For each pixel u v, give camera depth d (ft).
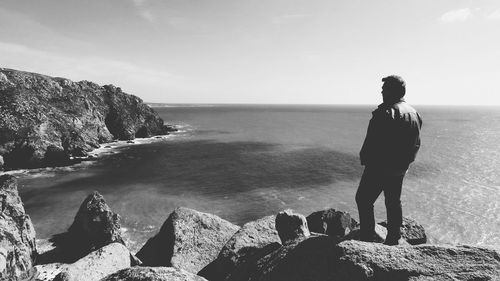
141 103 363.35
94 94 313.73
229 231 39.60
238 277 23.43
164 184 156.87
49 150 198.80
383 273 15.12
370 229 19.36
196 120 597.93
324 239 18.90
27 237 75.51
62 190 144.87
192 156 233.14
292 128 452.35
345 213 66.33
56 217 111.86
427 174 177.58
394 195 18.60
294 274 17.17
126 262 33.01
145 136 334.85
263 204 129.80
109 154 238.27
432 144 296.71
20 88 236.43
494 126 519.60
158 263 36.22
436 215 119.65
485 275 14.21
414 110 17.72
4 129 193.36
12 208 74.23
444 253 15.81
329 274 16.01
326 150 261.65
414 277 14.66
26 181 160.25
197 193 143.02
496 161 215.10
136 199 132.98
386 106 17.61
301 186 154.92
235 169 190.39
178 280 15.24
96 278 29.04
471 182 161.89
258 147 277.23
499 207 127.03
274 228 31.68
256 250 27.07
